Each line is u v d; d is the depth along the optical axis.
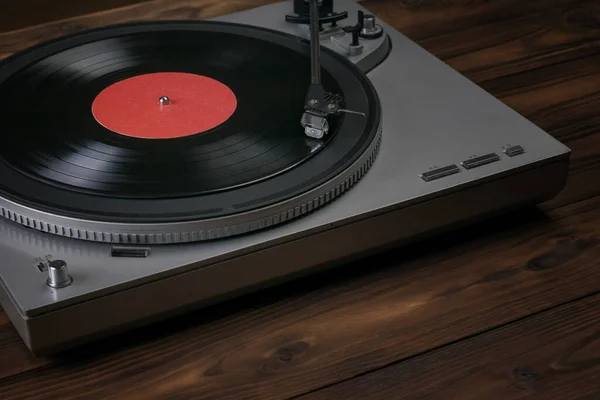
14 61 1.51
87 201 1.20
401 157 1.35
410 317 1.22
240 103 1.41
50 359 1.16
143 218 1.16
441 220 1.32
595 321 1.21
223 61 1.52
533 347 1.17
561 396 1.10
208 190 1.21
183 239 1.18
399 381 1.12
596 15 1.95
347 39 1.64
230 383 1.12
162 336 1.19
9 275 1.13
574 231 1.37
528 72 1.76
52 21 2.02
